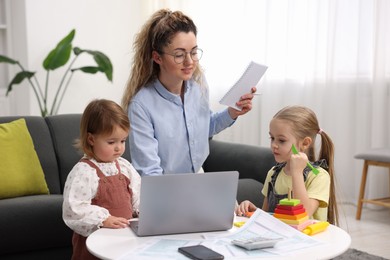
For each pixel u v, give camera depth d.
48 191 2.96
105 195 1.91
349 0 4.16
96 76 5.47
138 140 2.01
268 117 4.70
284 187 1.97
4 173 2.79
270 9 4.64
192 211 1.56
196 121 2.15
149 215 1.52
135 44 2.12
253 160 3.18
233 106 2.10
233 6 5.01
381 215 3.97
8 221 2.53
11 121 3.07
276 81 4.66
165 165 2.11
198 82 2.20
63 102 5.30
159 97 2.09
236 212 1.90
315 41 4.35
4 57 4.69
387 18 3.94
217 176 1.56
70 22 5.27
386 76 4.01
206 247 1.40
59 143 3.15
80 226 1.76
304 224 1.61
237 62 5.00
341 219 3.85
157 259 1.34
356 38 4.17
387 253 3.08
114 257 1.36
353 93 4.23
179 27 1.97
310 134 1.96
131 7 5.62
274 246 1.44
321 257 1.36
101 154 1.89
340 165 4.27
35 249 2.65
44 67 4.74
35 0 5.06
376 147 4.02
